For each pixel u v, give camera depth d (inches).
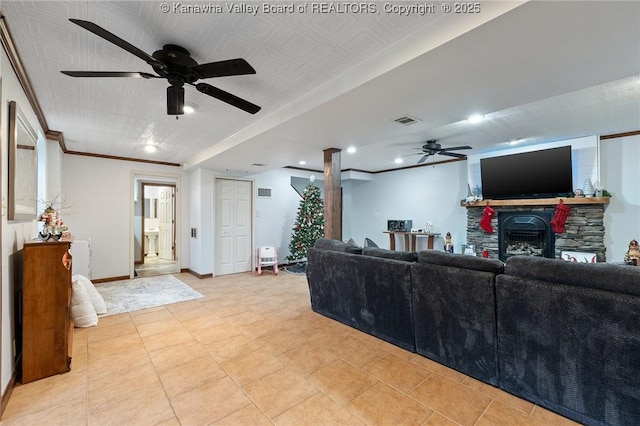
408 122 118.3
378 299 110.6
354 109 104.3
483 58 71.9
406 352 100.5
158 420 68.2
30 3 59.9
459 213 247.8
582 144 182.1
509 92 91.0
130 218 217.0
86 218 198.8
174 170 237.9
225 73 73.9
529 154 195.5
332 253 131.1
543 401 71.0
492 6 58.5
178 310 146.9
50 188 154.4
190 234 243.3
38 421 67.9
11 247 81.7
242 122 135.9
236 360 96.0
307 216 263.7
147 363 94.2
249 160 195.3
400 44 75.3
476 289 82.4
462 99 96.1
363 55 81.6
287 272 245.8
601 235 176.9
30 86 96.0
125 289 187.3
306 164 259.9
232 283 205.8
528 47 67.2
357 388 80.2
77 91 101.3
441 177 259.8
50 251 87.1
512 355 76.0
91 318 125.6
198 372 88.7
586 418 64.4
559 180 184.9
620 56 71.0
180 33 71.0
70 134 153.2
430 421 67.2
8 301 78.0
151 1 59.9
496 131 168.2
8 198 76.4
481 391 78.4
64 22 66.4
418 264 98.3
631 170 171.5
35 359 84.2
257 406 72.9
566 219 186.2
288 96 108.3
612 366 60.4
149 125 139.3
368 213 321.7
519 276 76.8
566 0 52.0
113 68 87.3
